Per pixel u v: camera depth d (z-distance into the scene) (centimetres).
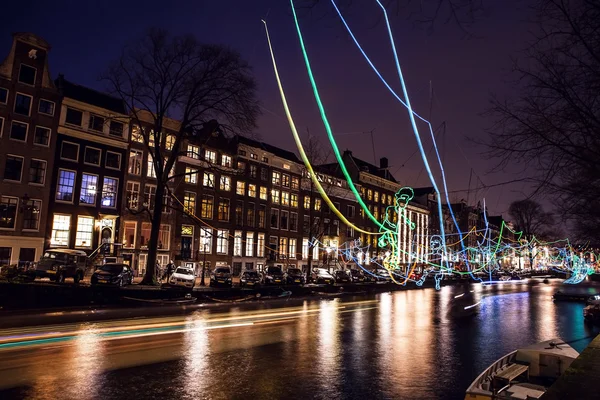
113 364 912
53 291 2002
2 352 1003
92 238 3553
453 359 1107
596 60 728
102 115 3647
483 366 1032
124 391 733
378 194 6938
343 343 1283
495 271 8150
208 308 2208
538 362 738
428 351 1207
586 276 6981
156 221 2777
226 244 4606
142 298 2323
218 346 1159
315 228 4831
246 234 4866
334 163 6262
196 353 1056
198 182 4375
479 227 8881
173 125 4150
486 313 2283
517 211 6738
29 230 3203
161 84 2717
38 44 3356
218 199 4562
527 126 822
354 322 1759
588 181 825
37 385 745
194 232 4291
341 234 6075
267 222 5125
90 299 2116
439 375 935
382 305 2559
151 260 2745
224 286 3262
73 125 3509
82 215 3506
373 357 1102
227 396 734
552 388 371
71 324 1497
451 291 4153
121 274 2648
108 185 3691
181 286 2756
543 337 1498
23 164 3222
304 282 3847
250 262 4875
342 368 971
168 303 2327
